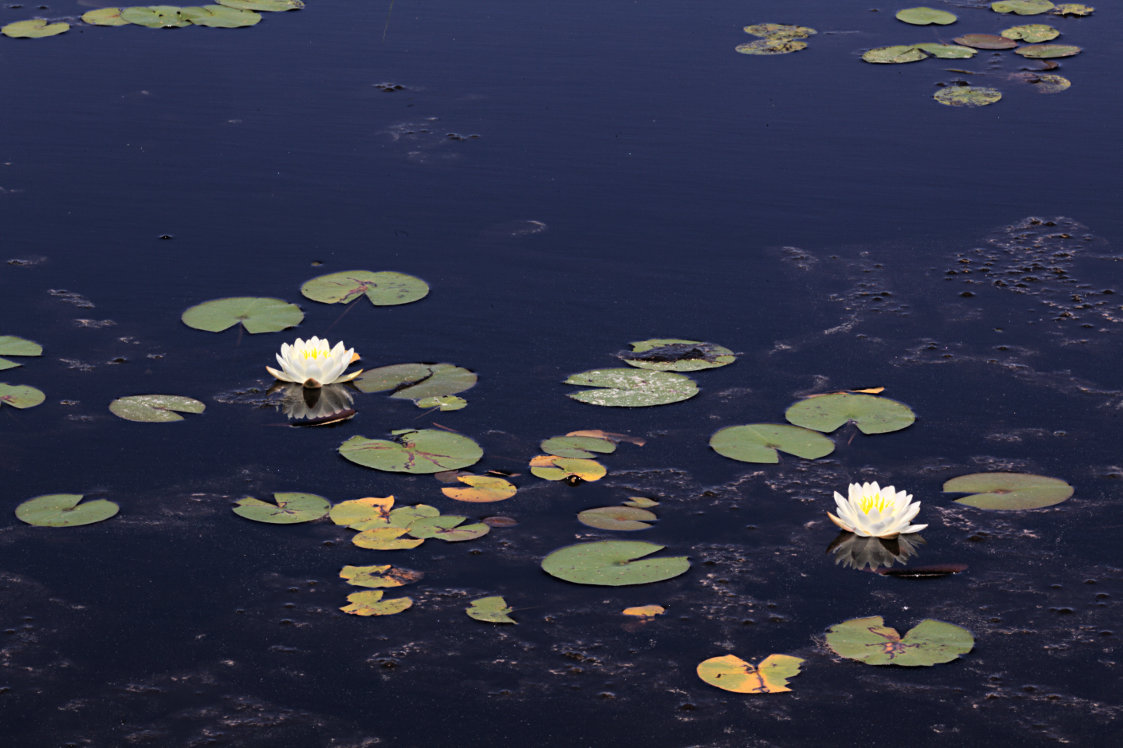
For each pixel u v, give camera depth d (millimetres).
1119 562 4523
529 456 5156
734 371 5836
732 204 7590
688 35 10828
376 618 4215
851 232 7250
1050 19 11406
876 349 6039
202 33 10680
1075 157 8273
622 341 6086
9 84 9344
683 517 4789
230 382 5695
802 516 4801
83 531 4648
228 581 4398
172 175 7891
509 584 4402
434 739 3699
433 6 11633
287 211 7426
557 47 10438
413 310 6332
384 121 8805
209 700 3850
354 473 5016
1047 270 6836
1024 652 4070
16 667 3973
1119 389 5684
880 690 3904
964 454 5199
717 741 3693
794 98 9344
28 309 6258
